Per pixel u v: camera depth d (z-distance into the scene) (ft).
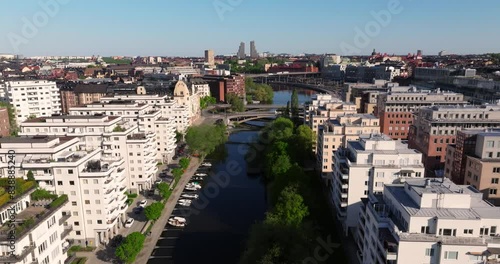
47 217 323.37
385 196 331.77
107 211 465.06
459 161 529.45
